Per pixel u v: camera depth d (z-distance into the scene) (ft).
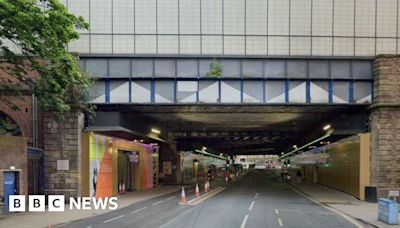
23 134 103.76
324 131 152.87
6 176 81.66
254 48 108.17
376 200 106.32
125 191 145.69
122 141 135.85
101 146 116.06
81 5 107.14
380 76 107.04
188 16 107.96
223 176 329.93
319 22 108.99
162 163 208.64
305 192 140.26
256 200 111.86
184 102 107.45
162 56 106.63
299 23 108.68
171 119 149.07
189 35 107.76
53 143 104.37
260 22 108.37
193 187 179.63
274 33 108.27
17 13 60.23
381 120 107.34
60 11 66.28
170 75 107.34
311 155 220.84
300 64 108.78
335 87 109.50
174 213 80.48
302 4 108.99
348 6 109.60
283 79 108.58
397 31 109.60
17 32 64.49
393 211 65.26
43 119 105.19
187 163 240.94
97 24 107.14
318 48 108.78
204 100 107.65
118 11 107.45
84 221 69.56
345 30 109.29
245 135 217.15
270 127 184.24
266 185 194.80
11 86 88.38
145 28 107.45
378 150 107.55
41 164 103.81
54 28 65.10
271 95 108.37
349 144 126.72
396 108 107.04
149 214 79.05
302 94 108.88
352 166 122.62
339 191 142.61
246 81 108.37
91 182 107.55
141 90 107.24
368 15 109.70
